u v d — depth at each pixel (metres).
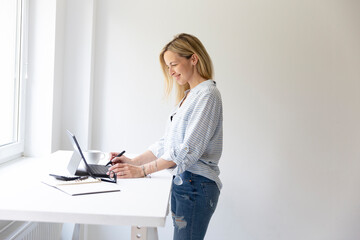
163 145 2.08
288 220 3.08
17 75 2.42
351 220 3.10
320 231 3.09
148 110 2.99
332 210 3.08
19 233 1.92
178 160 1.72
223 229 3.07
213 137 1.84
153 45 2.95
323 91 3.01
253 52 2.97
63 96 2.81
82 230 2.89
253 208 3.06
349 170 3.06
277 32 2.96
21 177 1.69
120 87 2.98
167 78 2.13
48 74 2.54
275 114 3.01
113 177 1.75
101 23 2.93
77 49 2.80
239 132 3.01
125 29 2.94
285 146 3.03
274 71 2.98
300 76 2.99
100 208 1.31
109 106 2.99
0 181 1.62
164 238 3.03
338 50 2.99
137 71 2.97
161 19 2.94
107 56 2.96
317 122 3.02
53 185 1.56
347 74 3.00
